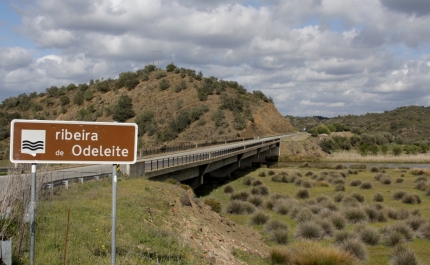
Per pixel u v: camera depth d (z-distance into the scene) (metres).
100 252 9.30
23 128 6.91
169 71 134.12
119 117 102.88
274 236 21.38
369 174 58.84
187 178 39.41
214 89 123.00
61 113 104.12
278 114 148.88
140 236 11.37
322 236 21.94
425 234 22.81
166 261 9.91
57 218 11.39
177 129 99.50
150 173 29.42
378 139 120.81
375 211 27.55
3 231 8.42
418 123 185.25
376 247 20.97
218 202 29.44
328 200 31.72
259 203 31.59
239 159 59.50
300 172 58.59
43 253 8.63
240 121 105.44
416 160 85.94
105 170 29.50
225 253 14.79
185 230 15.19
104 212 13.32
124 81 122.38
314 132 125.75
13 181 9.59
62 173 26.73
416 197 35.50
